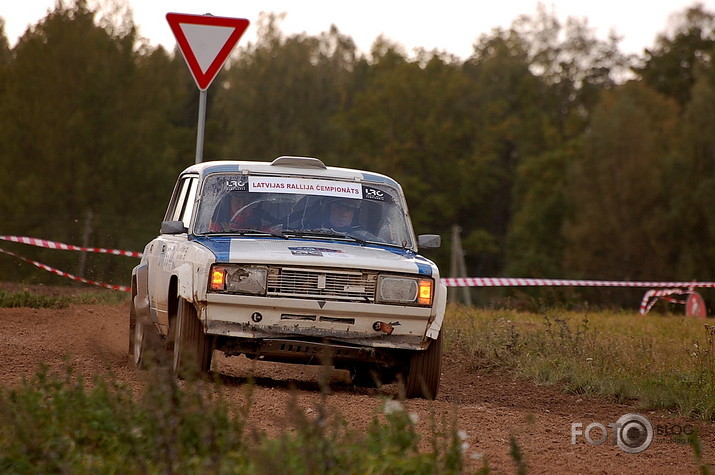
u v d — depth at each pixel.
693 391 28.06
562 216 187.38
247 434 18.00
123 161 146.25
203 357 25.47
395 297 25.52
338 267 25.20
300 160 29.58
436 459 15.17
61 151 145.38
